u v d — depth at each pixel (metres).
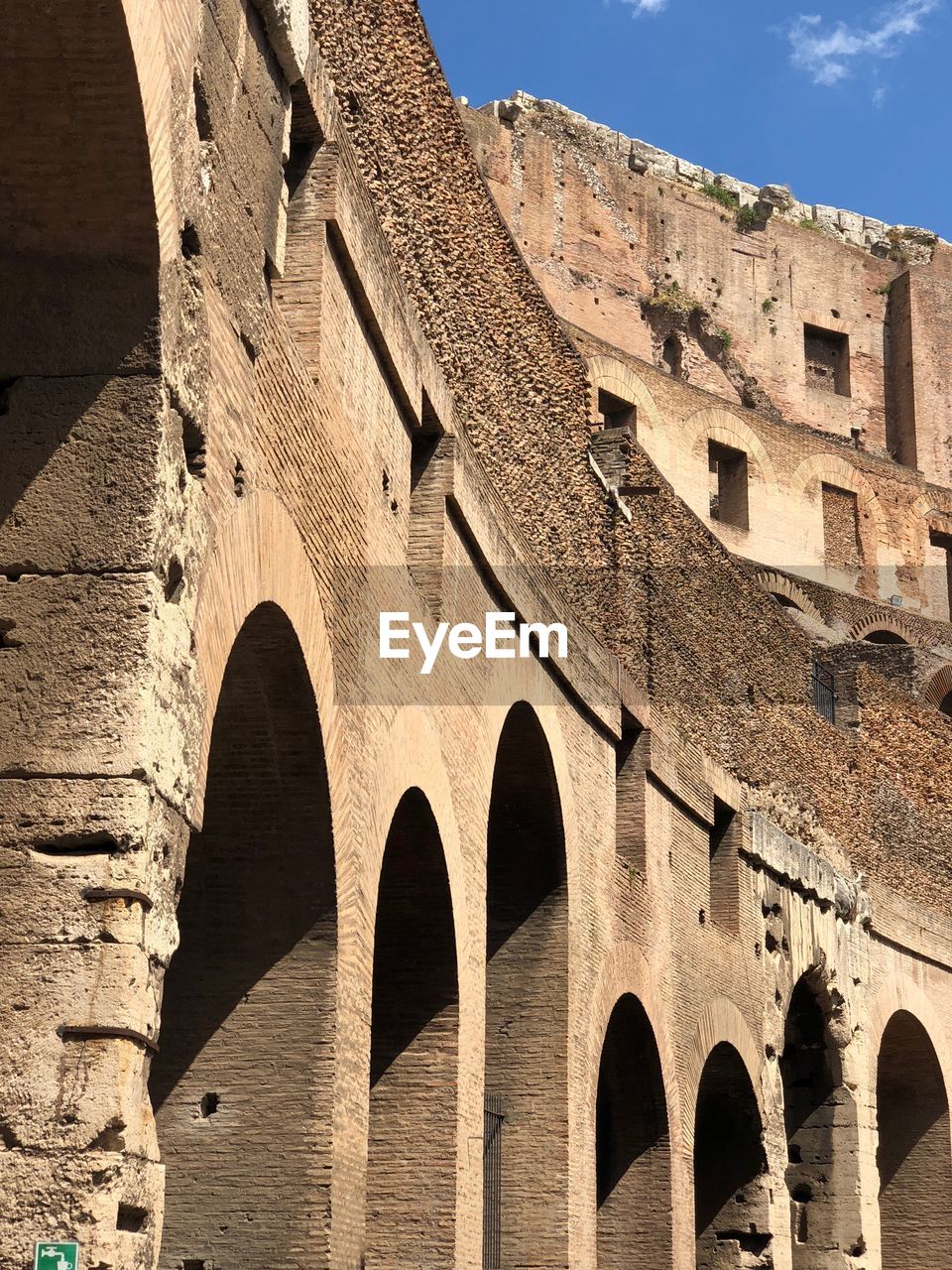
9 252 9.54
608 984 19.00
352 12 15.64
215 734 11.93
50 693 8.97
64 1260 8.10
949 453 58.72
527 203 51.91
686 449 44.94
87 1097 8.37
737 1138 23.80
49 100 8.98
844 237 61.47
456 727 15.34
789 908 26.16
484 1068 15.45
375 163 16.03
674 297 54.00
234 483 10.65
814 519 48.28
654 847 21.36
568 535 21.25
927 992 31.05
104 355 9.45
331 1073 11.59
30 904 8.64
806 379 58.00
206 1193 11.45
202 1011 11.77
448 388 15.91
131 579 9.13
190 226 10.00
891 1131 30.80
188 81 9.98
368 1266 14.11
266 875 11.90
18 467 9.31
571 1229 16.95
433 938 14.81
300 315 12.52
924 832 32.12
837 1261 26.52
